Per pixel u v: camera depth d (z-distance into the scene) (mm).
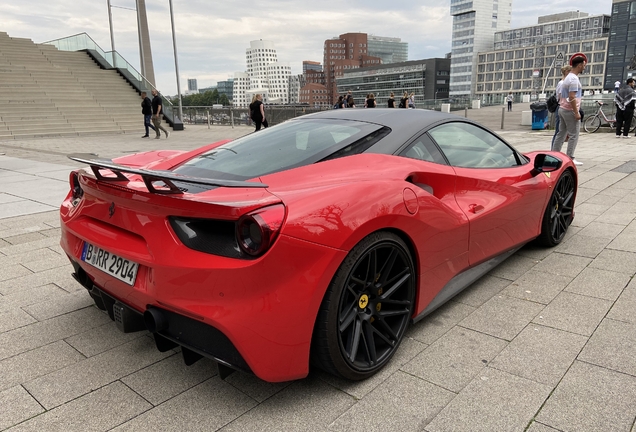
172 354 2404
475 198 2816
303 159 2354
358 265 1984
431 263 2432
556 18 155250
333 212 1887
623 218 4707
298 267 1785
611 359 2250
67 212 2541
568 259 3623
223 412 1941
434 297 2520
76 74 23281
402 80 168875
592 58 138375
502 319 2686
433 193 2570
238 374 2217
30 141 15844
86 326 2699
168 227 1868
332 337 1930
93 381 2170
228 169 2371
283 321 1789
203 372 2236
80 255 2375
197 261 1772
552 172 3703
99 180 2117
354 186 2047
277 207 1789
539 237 3801
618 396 1974
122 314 2123
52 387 2125
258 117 14203
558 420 1841
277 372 1843
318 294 1845
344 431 1816
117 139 16750
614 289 3041
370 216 1980
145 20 28750
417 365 2246
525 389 2037
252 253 1711
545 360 2258
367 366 2121
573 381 2084
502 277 3307
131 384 2143
